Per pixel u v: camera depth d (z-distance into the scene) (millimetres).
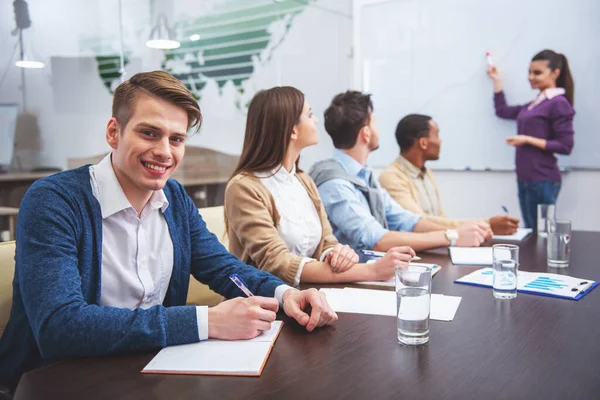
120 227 1149
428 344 920
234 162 3426
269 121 1586
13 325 1104
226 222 1626
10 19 2209
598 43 3691
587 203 3834
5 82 2197
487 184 4180
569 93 3779
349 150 2178
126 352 886
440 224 2246
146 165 1065
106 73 2588
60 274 955
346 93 2168
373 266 1409
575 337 953
